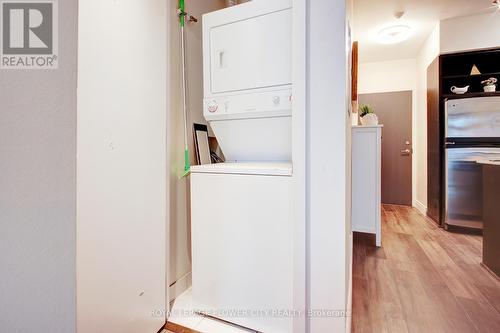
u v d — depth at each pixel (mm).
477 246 2438
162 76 1295
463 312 1423
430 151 3395
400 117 4324
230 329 1272
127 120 1071
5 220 668
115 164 1014
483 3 2699
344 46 994
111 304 993
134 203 1113
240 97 1382
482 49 2938
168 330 1289
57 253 736
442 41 3064
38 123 708
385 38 3451
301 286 1072
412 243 2543
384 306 1484
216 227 1304
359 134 2471
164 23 1315
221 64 1431
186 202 1642
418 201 4102
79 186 867
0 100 665
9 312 675
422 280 1790
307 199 1064
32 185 700
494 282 1748
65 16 750
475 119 2822
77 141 857
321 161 1040
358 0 2648
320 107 1031
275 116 1397
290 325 1148
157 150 1263
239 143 1596
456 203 2904
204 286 1351
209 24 1449
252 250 1222
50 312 729
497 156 2711
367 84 4488
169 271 1446
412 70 4254
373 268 1989
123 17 1049
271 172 1167
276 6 1284
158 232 1275
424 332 1267
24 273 691
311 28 1030
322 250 1053
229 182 1263
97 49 932
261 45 1324
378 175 2426
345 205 1041
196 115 1758
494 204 1846
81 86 873
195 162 1696
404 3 2688
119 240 1033
